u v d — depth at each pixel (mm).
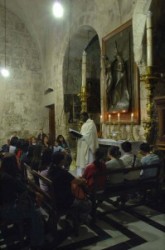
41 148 5270
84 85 7465
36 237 2998
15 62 14008
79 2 10094
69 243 3379
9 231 3111
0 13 13727
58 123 12391
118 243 3359
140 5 6109
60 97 12117
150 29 5336
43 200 3697
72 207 3613
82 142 6188
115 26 7910
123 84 7348
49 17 12836
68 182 3617
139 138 6746
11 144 7766
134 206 4621
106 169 4180
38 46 14398
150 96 5473
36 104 14508
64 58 11688
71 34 10883
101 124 8695
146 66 5785
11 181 3033
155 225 3939
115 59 7688
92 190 4023
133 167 4324
